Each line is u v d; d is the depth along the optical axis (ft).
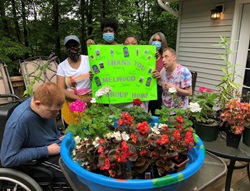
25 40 18.65
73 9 21.07
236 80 11.71
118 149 2.98
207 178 3.31
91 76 6.20
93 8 20.39
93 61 6.15
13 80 10.59
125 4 20.24
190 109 4.23
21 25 18.85
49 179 4.62
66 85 6.84
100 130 3.77
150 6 29.09
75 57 6.59
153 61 6.38
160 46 7.88
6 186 4.62
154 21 29.84
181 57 15.12
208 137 5.10
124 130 3.90
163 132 3.60
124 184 2.69
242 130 4.63
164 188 2.88
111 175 3.06
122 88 6.37
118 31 19.52
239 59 11.51
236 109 4.62
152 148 3.49
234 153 4.55
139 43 23.31
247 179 7.04
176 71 6.29
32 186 4.16
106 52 6.14
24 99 5.42
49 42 20.31
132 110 4.82
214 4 12.12
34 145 4.49
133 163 3.13
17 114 4.15
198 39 13.55
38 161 4.29
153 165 3.39
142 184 2.67
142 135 3.29
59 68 6.76
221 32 12.01
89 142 3.51
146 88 6.50
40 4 19.13
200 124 5.12
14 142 4.01
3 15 16.26
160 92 8.04
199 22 13.28
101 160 3.14
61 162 3.85
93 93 6.35
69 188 4.66
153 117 4.83
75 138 3.62
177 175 2.77
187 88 6.21
